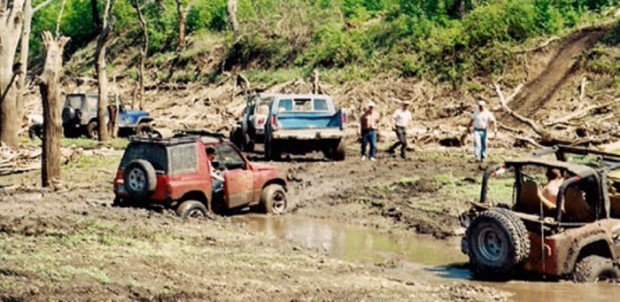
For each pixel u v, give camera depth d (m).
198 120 50.06
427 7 53.62
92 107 42.66
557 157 15.43
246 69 58.94
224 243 15.88
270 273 13.45
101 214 17.47
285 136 30.92
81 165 28.92
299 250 16.06
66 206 20.09
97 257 13.34
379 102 46.56
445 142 36.00
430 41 49.22
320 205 22.47
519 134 36.97
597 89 40.69
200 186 18.75
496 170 15.10
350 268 14.60
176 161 18.42
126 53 70.25
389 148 34.31
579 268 13.70
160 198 18.22
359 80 49.41
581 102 39.94
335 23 57.44
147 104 60.38
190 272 12.94
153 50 68.62
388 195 23.22
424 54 48.59
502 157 30.92
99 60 38.62
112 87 64.62
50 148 24.11
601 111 38.31
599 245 13.97
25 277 11.71
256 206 21.52
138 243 14.82
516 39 46.66
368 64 50.94
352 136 40.41
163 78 63.31
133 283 11.82
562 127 36.88
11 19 31.84
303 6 60.53
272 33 59.78
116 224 16.38
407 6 54.66
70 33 77.75
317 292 12.22
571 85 41.56
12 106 31.95
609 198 14.23
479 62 45.97
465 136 35.38
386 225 19.83
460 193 22.45
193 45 64.31
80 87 68.62
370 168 28.64
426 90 46.25
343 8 59.84
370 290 12.62
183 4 69.62
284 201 21.53
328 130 31.33
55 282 11.55
